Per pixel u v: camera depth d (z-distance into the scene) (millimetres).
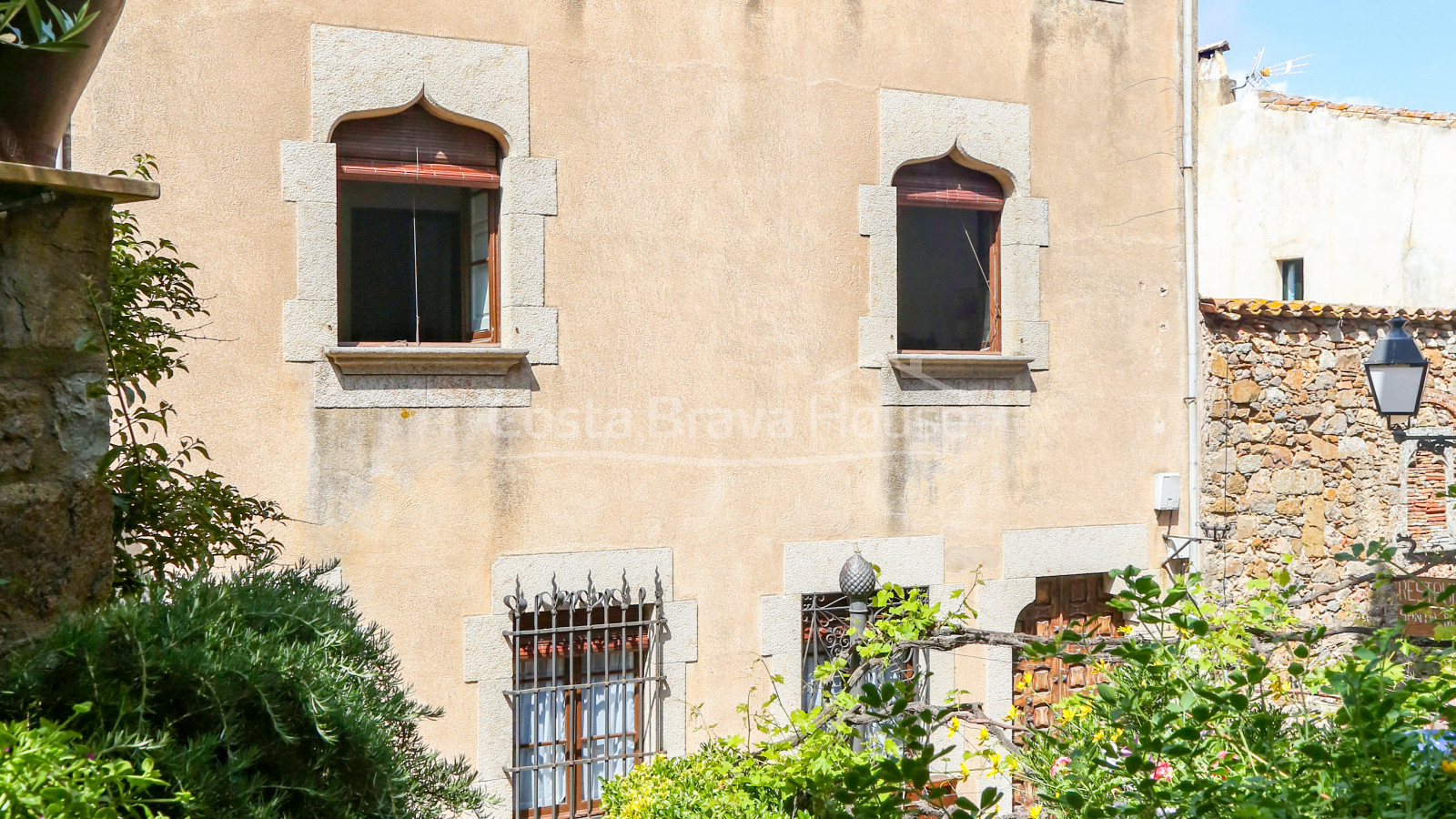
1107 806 3346
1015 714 5508
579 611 7574
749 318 7926
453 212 7492
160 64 6508
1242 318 9406
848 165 8227
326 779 2533
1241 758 3480
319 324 6859
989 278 8930
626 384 7590
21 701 2242
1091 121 9062
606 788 5523
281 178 6777
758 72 7957
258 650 2523
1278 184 16281
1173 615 3812
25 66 2533
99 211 2580
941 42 8523
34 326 2457
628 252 7594
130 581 3016
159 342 3588
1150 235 9281
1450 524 10000
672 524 7715
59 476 2496
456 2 7156
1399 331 8766
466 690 7199
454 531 7168
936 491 8484
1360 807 2754
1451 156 14234
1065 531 8883
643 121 7637
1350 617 9219
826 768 5055
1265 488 9438
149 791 2219
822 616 8258
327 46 6859
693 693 7762
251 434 6695
